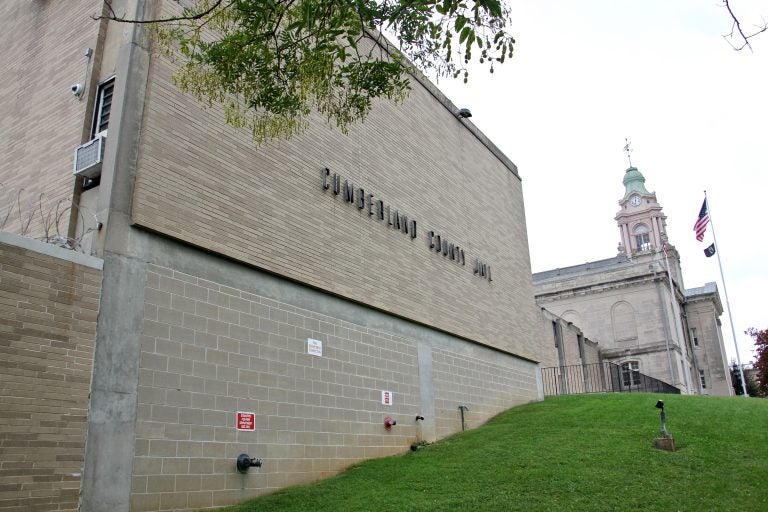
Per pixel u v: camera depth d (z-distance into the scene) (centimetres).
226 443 1083
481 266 2138
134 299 1007
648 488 1080
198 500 1014
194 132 1166
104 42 1234
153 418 983
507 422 1794
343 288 1445
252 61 948
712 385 5875
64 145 1187
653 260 5147
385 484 1162
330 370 1361
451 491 1091
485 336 2048
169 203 1088
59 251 929
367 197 1611
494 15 851
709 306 6091
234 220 1203
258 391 1170
